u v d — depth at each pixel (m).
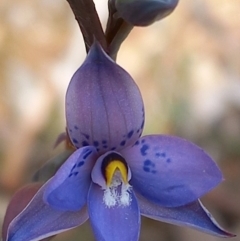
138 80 0.25
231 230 0.22
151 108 0.24
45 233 0.11
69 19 0.27
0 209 0.22
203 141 0.24
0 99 0.25
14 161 0.23
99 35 0.12
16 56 0.26
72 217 0.11
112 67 0.11
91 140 0.11
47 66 0.26
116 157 0.11
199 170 0.11
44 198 0.10
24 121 0.24
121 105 0.11
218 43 0.27
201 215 0.11
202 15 0.27
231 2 0.28
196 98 0.25
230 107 0.25
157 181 0.12
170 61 0.26
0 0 0.28
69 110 0.11
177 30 0.27
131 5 0.11
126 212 0.11
